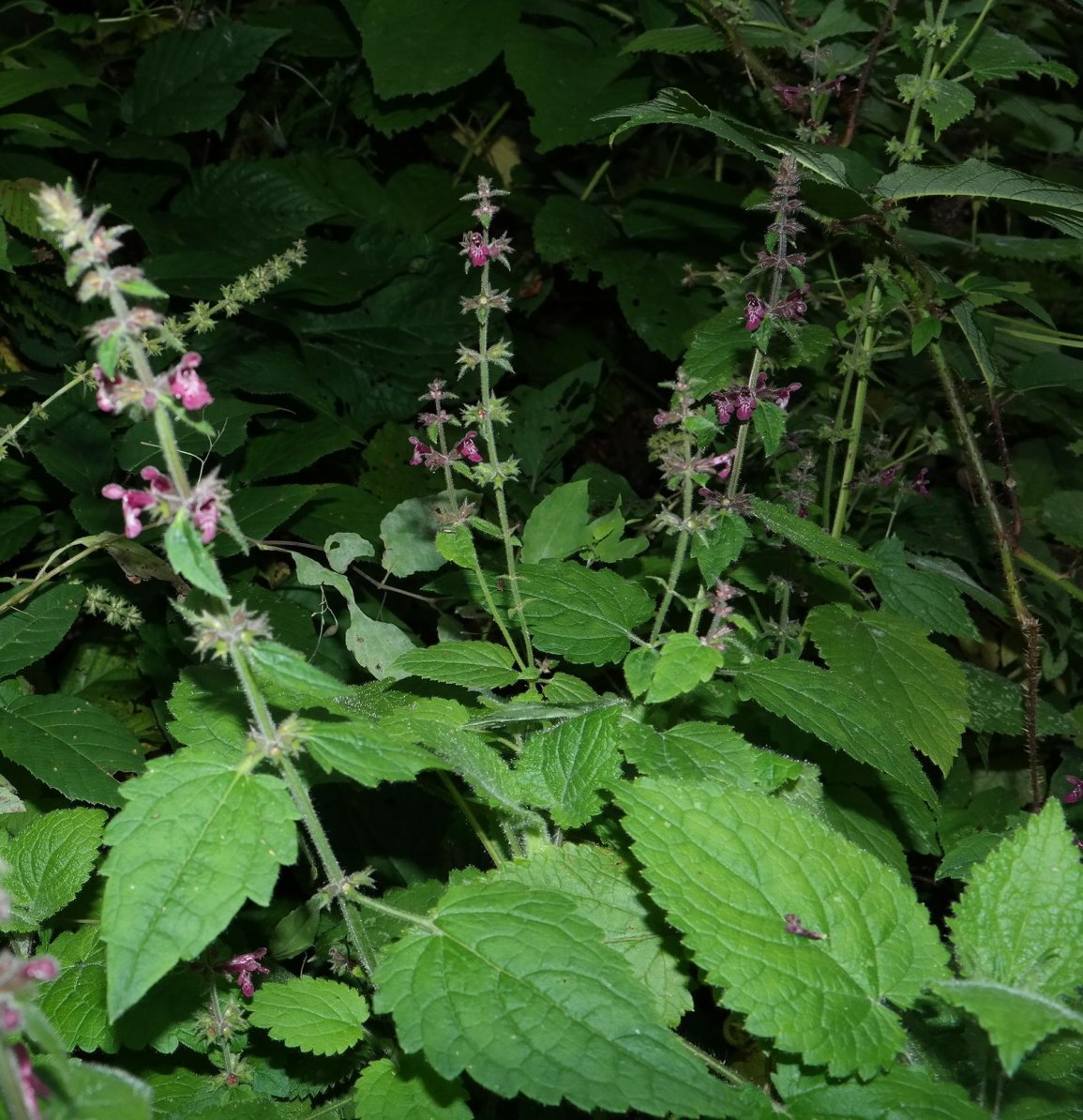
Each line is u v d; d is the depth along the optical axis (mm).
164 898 376
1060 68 702
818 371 775
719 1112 384
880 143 916
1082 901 424
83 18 993
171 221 913
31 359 814
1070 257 819
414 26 964
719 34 794
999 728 668
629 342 1100
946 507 836
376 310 942
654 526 636
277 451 734
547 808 478
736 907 420
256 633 393
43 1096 342
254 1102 499
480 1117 513
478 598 589
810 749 600
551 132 929
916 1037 467
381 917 571
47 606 591
